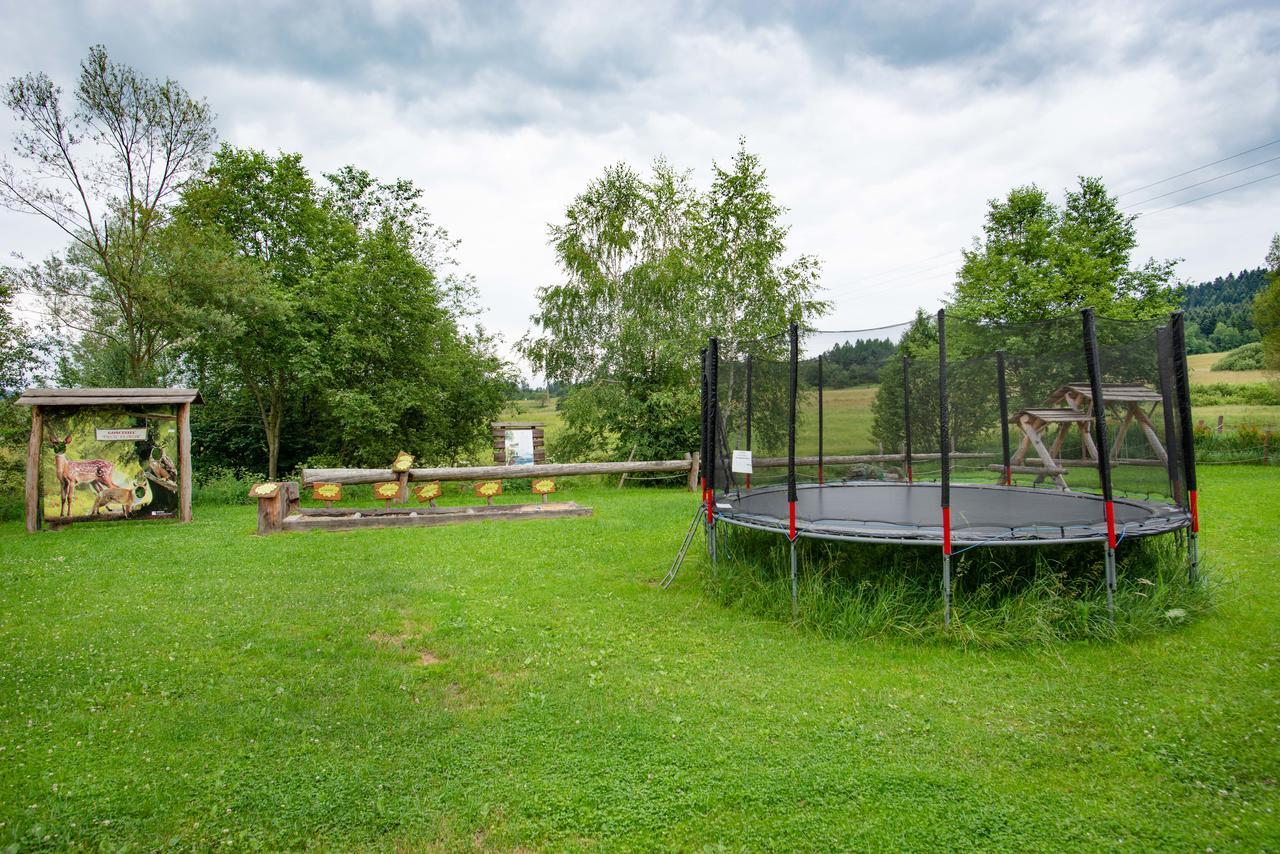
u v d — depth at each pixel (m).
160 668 4.09
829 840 2.45
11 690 3.73
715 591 5.72
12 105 11.48
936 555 5.04
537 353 16.66
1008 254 19.56
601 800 2.71
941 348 4.57
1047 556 5.01
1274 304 18.33
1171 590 5.01
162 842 2.45
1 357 12.19
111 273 12.37
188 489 10.19
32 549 7.91
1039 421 7.70
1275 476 13.81
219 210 14.62
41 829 2.48
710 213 15.98
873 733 3.27
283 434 16.14
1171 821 2.56
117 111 12.25
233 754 3.08
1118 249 19.58
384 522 9.43
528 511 10.12
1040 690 3.75
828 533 5.03
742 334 15.18
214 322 12.23
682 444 15.45
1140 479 6.25
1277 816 2.57
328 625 4.96
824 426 8.10
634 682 3.92
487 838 2.48
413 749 3.13
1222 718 3.37
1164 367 5.78
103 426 9.91
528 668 4.18
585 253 16.23
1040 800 2.70
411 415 15.52
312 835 2.51
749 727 3.34
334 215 15.89
